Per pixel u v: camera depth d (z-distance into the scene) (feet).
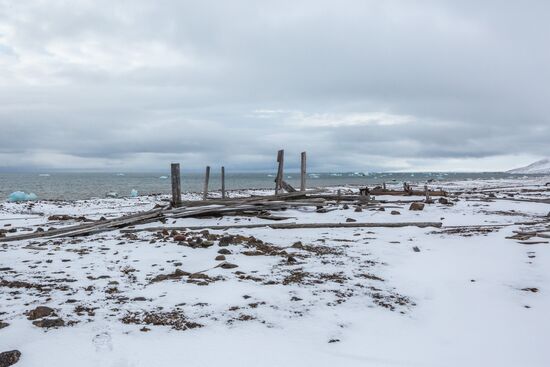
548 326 19.92
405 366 15.96
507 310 22.04
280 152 77.46
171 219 59.41
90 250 37.47
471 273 28.99
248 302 22.61
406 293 24.99
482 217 61.93
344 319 20.58
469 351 17.38
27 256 34.88
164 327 18.98
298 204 68.54
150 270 29.76
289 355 16.49
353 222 56.13
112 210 86.79
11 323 19.13
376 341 18.19
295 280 27.07
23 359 15.55
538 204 81.51
